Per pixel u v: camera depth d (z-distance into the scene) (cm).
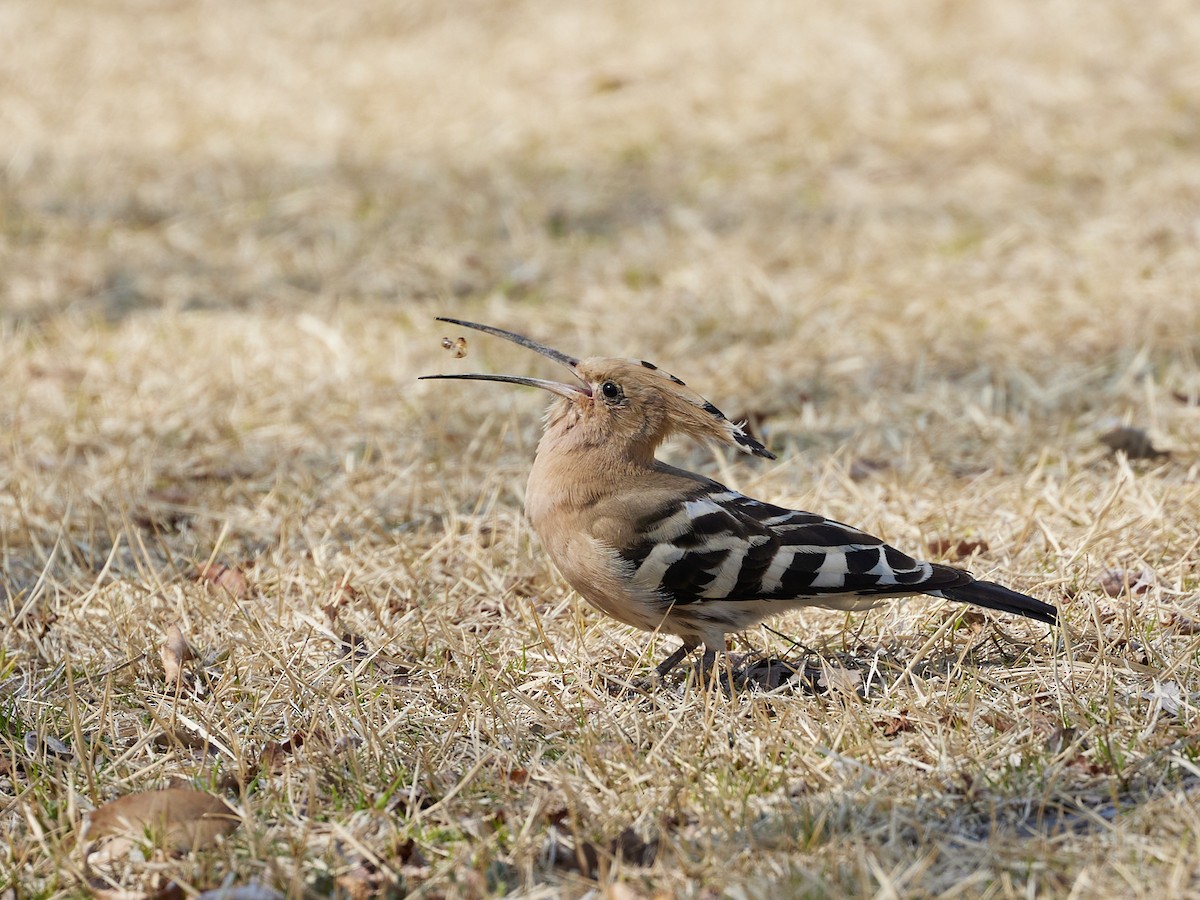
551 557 859
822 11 2525
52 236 1841
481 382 1373
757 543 810
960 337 1432
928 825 669
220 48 2642
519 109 2278
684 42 2483
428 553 1013
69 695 818
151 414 1316
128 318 1584
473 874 651
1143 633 839
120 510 1080
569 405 859
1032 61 2220
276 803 716
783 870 638
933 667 833
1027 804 682
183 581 986
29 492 1141
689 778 716
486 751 756
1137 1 2398
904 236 1730
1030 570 953
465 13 2728
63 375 1409
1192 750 713
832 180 1936
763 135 2103
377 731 772
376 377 1388
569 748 747
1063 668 808
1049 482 1072
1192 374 1284
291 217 1889
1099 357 1355
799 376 1375
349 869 664
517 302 1619
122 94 2434
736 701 782
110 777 752
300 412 1319
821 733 747
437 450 1224
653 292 1612
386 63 2533
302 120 2288
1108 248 1620
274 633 900
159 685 859
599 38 2548
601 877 638
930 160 1966
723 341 1467
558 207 1898
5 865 679
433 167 2064
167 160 2125
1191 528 984
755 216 1834
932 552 999
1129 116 2012
